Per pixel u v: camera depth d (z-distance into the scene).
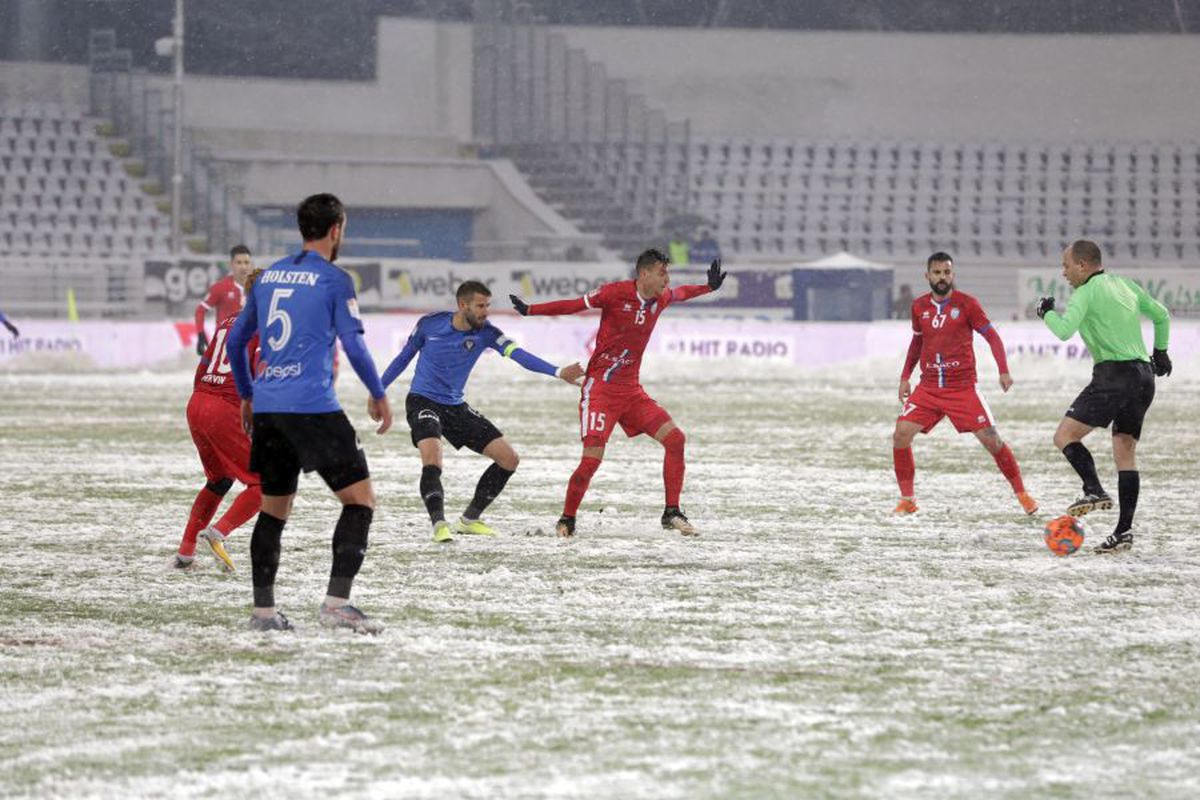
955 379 34.16
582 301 30.38
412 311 112.25
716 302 115.38
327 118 154.00
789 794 13.52
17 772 14.30
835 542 30.09
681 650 19.67
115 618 22.03
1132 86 163.88
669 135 158.75
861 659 19.14
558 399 75.44
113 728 15.85
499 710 16.55
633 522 33.09
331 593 21.16
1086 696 17.20
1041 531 31.75
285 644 20.09
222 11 153.62
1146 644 20.09
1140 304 29.33
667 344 97.81
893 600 23.45
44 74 144.12
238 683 17.88
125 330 99.44
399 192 147.12
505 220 148.12
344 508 21.23
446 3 160.25
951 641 20.28
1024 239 155.75
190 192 139.50
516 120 157.50
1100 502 29.02
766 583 25.09
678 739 15.35
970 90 164.12
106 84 145.12
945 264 33.84
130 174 141.12
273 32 154.38
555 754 14.81
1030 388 81.94
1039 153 161.00
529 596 23.83
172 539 30.53
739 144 159.12
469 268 112.88
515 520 33.50
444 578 25.59
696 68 162.25
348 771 14.25
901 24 166.75
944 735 15.52
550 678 18.06
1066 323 28.50
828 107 163.62
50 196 136.25
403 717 16.23
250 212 145.38
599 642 20.20
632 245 145.88
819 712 16.45
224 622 21.70
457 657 19.27
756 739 15.35
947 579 25.52
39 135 139.88
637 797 13.43
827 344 96.94
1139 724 15.99
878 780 13.96
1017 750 14.98
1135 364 28.88
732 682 17.86
